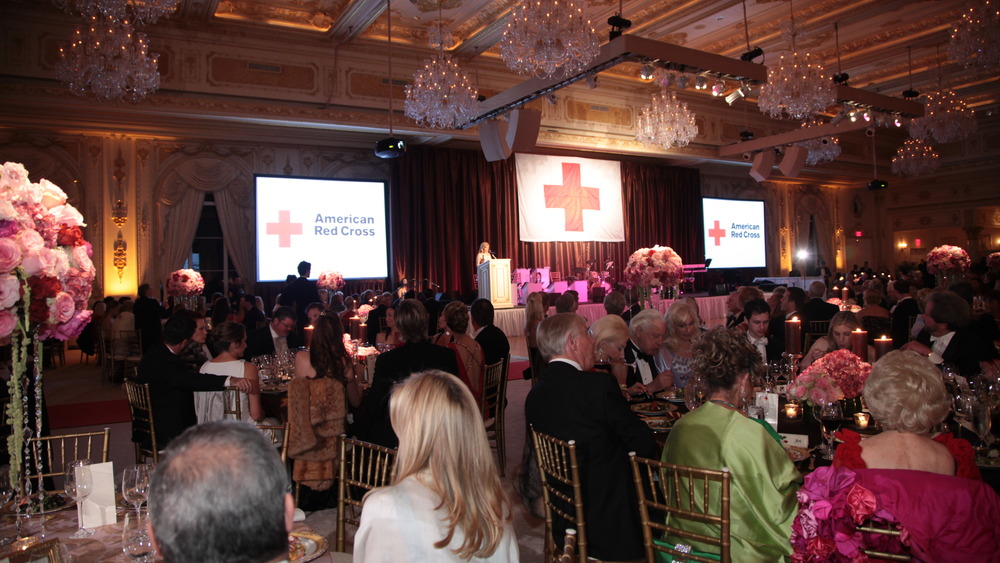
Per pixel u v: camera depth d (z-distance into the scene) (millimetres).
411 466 1395
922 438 1762
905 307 6102
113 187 11461
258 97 10656
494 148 8875
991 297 6098
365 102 11484
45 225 1773
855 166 19141
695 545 2049
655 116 10680
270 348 5754
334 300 10594
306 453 3611
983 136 18812
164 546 852
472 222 14539
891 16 10875
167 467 872
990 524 1433
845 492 1480
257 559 859
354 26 10422
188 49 10242
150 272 11695
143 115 10336
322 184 13062
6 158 10781
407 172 13789
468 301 14273
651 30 10773
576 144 13586
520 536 3512
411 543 1324
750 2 10062
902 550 1469
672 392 3668
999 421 2744
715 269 18391
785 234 19984
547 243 15445
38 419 1848
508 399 7160
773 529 1916
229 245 12422
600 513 2387
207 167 12227
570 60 6359
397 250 13633
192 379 3674
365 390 4336
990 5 6734
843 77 8859
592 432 2455
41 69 9414
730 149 13492
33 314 1689
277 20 10594
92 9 6578
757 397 2990
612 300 5699
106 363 8875
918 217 20953
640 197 16703
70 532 1977
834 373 2678
